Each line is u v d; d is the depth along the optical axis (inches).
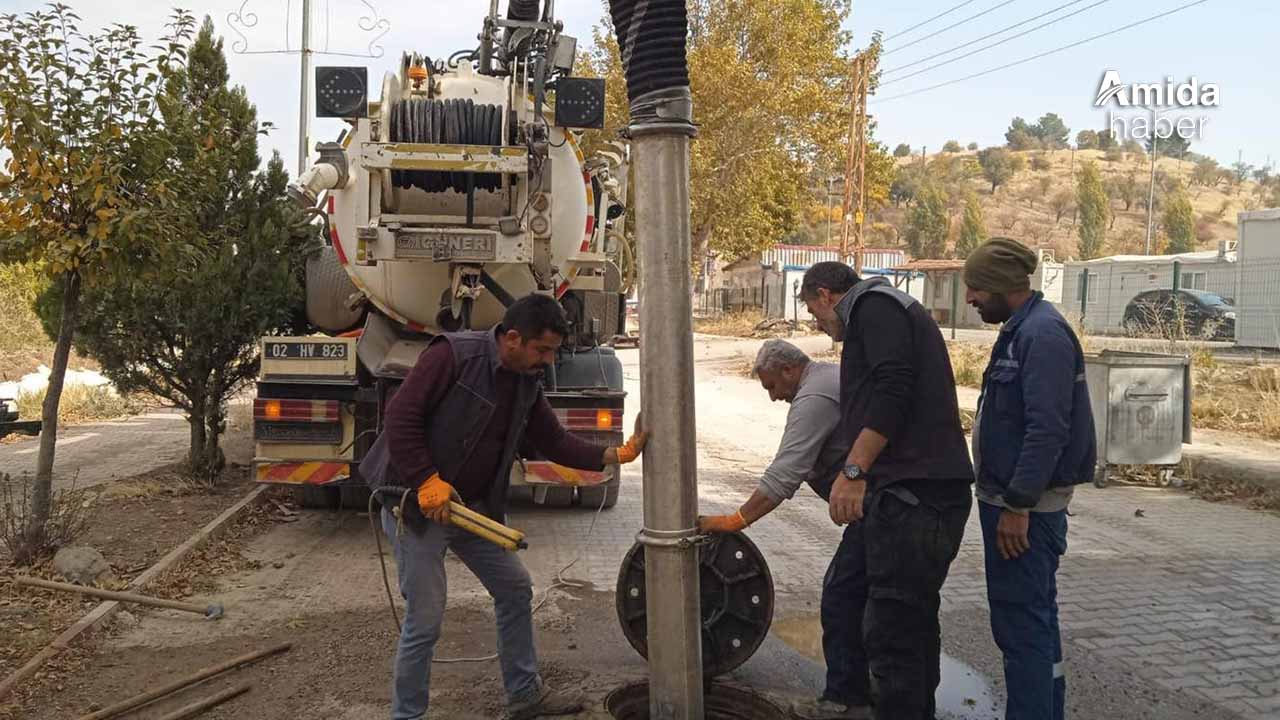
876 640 141.8
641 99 138.4
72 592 212.1
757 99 1307.8
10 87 213.6
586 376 286.4
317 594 227.5
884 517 140.3
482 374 145.6
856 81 1219.9
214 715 161.6
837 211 3228.3
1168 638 202.7
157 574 230.5
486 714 163.5
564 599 226.2
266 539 278.7
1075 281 1366.9
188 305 313.7
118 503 303.4
